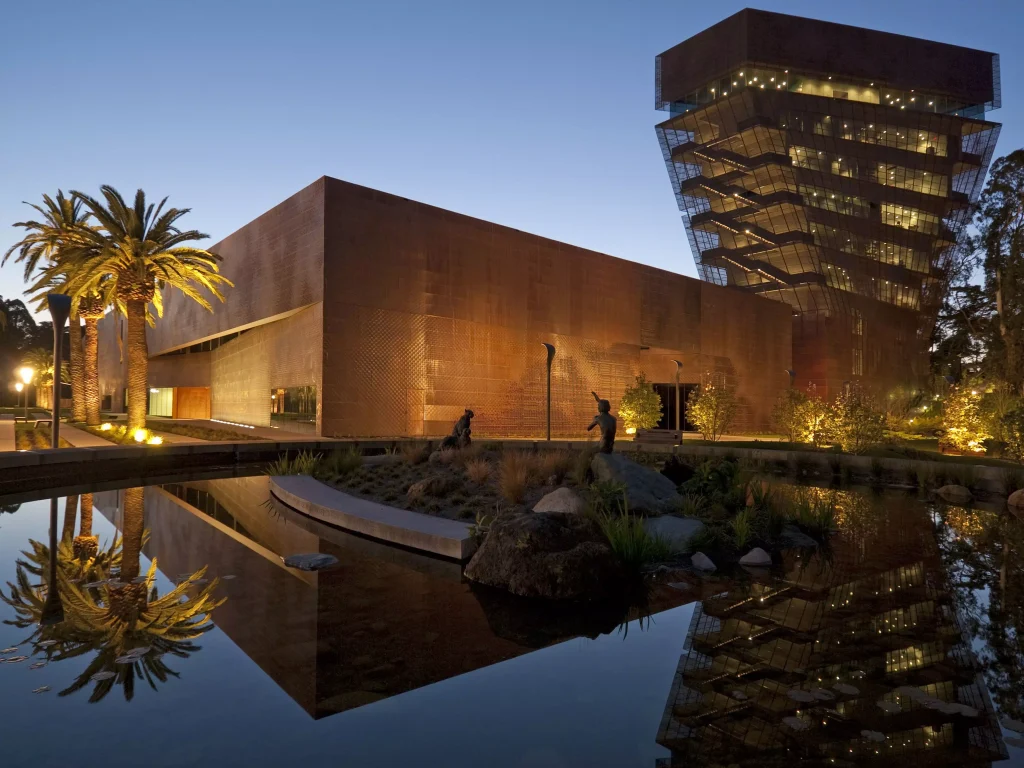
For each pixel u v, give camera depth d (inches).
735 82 2677.2
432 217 1304.1
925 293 2817.4
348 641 198.2
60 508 476.4
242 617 220.2
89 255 1033.5
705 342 2003.0
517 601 246.4
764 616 229.3
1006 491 608.1
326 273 1139.3
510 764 123.3
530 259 1494.8
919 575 292.0
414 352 1261.1
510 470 475.5
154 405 2346.2
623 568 281.1
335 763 123.3
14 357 3892.7
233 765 122.0
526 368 1471.5
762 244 2662.4
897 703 154.6
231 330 1549.0
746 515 377.4
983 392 1058.7
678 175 2923.2
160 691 158.6
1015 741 134.6
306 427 1221.1
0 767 120.2
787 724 143.2
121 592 249.8
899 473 741.3
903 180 2728.8
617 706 152.6
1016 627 215.2
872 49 2746.1
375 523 369.4
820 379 2474.2
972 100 2883.9
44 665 175.3
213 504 502.0
